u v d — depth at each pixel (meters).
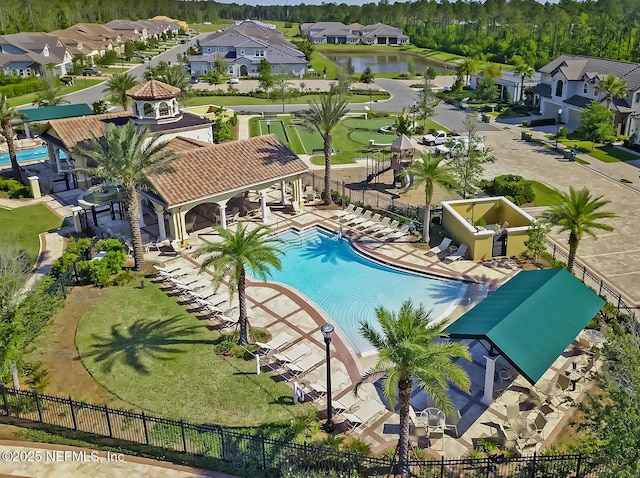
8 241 41.69
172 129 49.66
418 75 129.38
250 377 26.28
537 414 22.73
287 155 45.78
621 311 31.69
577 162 60.47
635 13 167.75
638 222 44.16
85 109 67.19
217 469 20.81
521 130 75.81
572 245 33.31
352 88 108.19
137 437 22.38
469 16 199.88
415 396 25.19
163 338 29.30
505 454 21.33
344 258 39.31
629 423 17.84
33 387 25.50
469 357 19.53
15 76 112.50
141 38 190.75
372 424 23.31
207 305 31.72
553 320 25.28
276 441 20.75
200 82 120.75
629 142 65.12
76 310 31.98
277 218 45.19
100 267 34.62
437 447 22.00
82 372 26.64
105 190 41.81
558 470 19.95
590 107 66.88
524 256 38.38
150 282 35.31
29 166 60.00
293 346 28.84
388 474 20.17
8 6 172.25
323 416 23.73
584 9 168.25
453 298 33.66
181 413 23.91
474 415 23.75
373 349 28.83
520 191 48.38
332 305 33.50
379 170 58.06
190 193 39.12
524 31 158.88
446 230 42.34
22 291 29.06
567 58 82.44
